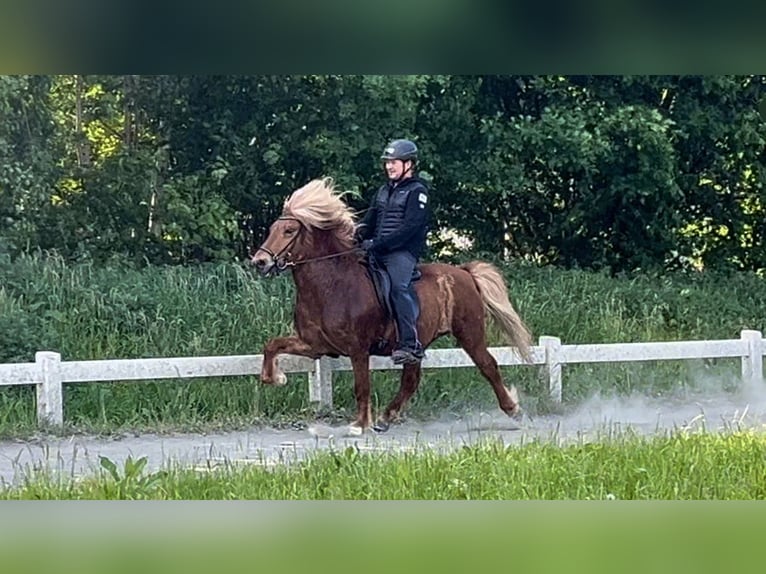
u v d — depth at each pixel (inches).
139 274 623.8
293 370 500.7
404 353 447.5
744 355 564.7
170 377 475.2
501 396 484.7
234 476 326.3
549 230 805.2
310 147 697.6
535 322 631.2
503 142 732.0
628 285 721.6
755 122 783.7
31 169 660.1
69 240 663.8
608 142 740.7
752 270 828.6
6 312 544.1
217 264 660.1
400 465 327.6
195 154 711.7
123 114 707.4
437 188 764.0
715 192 825.5
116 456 415.2
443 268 475.5
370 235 456.8
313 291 447.5
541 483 313.1
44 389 457.7
